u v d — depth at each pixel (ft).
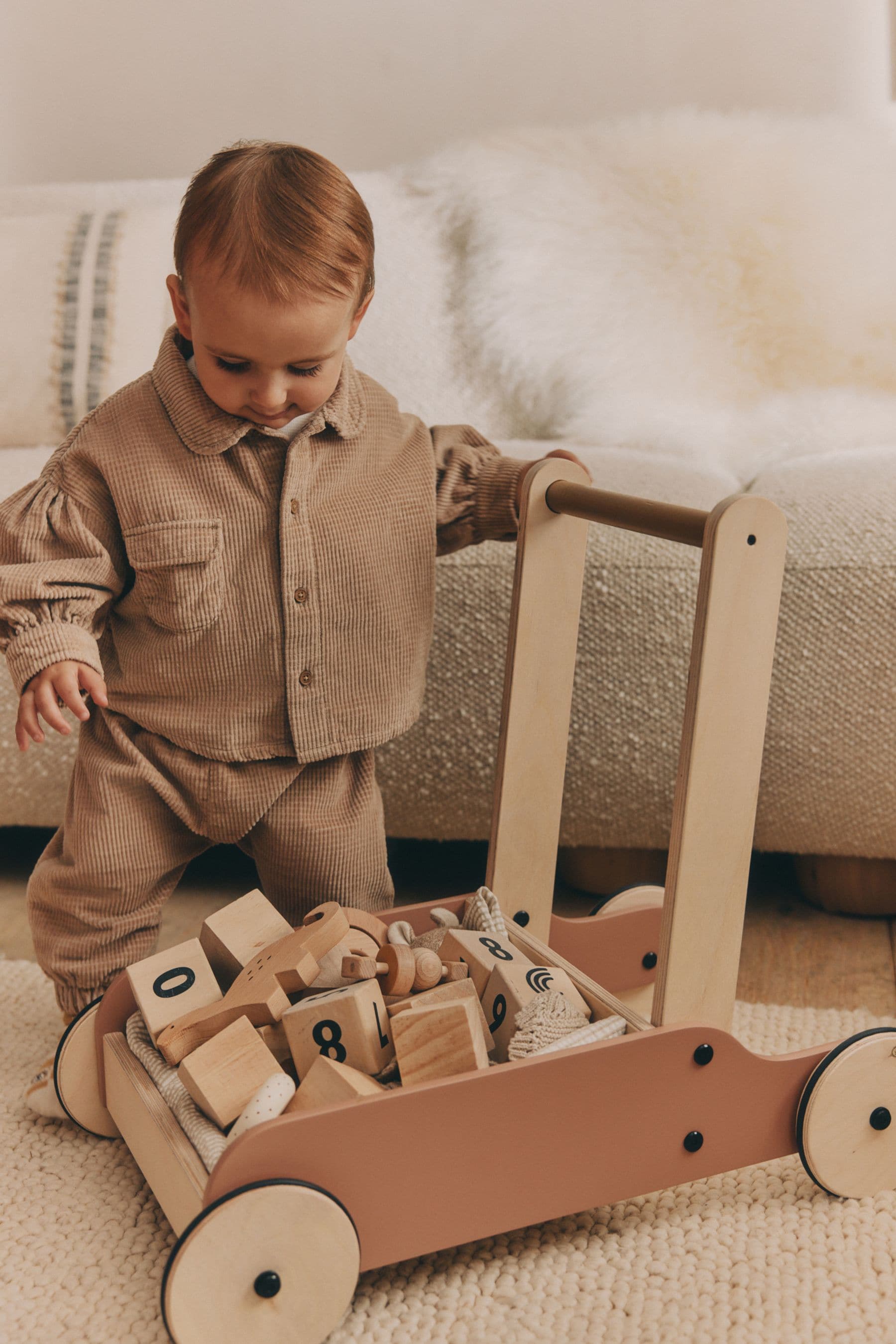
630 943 2.91
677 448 4.30
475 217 4.83
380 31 5.59
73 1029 2.36
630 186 4.76
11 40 5.75
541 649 2.70
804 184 4.67
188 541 2.47
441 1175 1.94
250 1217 1.77
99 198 5.13
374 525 2.65
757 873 3.91
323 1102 1.97
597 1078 2.04
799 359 4.58
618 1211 2.21
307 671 2.59
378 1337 1.90
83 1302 1.97
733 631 2.13
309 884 2.75
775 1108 2.21
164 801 2.64
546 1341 1.88
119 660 2.65
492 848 2.76
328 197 2.26
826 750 3.18
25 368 4.56
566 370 4.61
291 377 2.34
